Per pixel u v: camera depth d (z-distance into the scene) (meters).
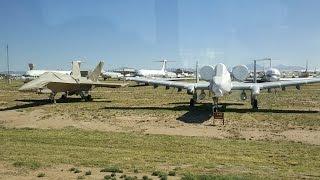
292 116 31.77
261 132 24.86
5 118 32.16
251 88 33.44
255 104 36.16
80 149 18.91
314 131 25.19
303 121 29.20
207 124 27.98
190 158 16.98
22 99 49.03
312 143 21.33
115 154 17.66
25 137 22.66
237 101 43.81
